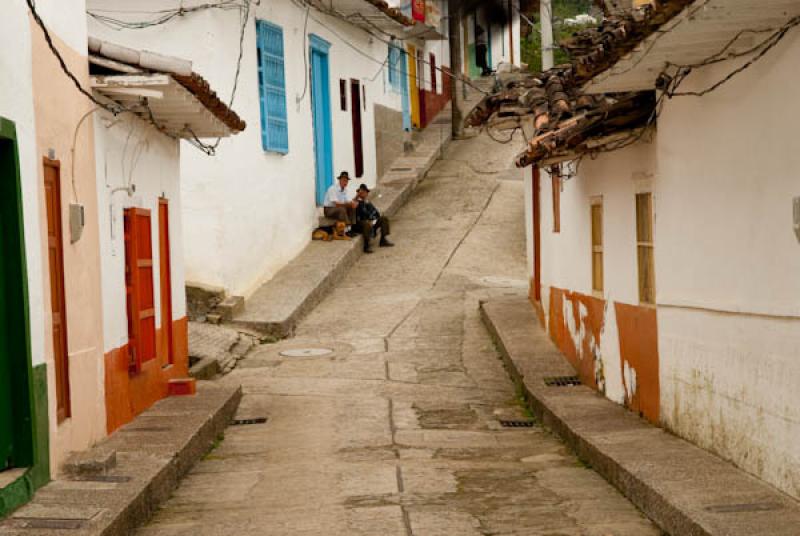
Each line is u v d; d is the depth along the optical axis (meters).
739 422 7.59
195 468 9.41
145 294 11.04
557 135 10.46
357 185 24.80
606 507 7.59
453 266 21.05
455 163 29.11
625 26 7.11
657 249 9.39
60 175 8.10
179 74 9.33
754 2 6.17
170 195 12.38
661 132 9.17
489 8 36.38
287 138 20.03
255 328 16.52
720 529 6.01
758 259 7.16
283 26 19.89
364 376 13.96
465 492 8.26
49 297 7.54
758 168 7.12
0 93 6.60
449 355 15.17
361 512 7.66
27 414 7.06
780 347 6.83
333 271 19.72
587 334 12.41
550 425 10.81
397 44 28.94
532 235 17.02
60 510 6.71
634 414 10.37
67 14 8.46
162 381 11.72
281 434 10.95
